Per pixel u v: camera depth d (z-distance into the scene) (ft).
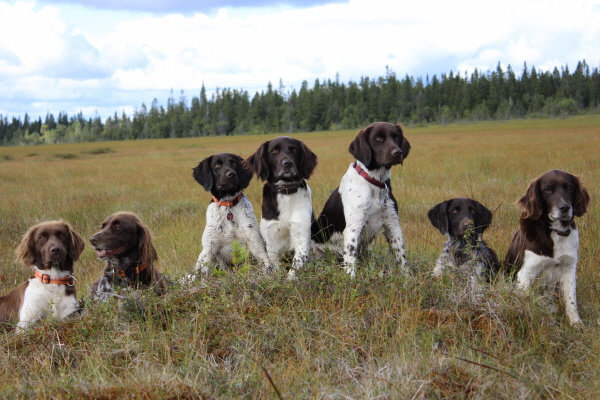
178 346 13.28
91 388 11.41
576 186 15.88
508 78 430.20
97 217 34.12
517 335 13.64
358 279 15.71
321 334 13.25
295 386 11.22
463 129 245.24
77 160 115.34
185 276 18.11
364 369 11.90
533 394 10.97
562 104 384.47
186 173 66.28
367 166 18.19
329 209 19.88
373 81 434.30
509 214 27.73
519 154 70.03
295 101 423.23
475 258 16.58
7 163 110.11
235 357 12.80
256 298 15.23
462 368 11.51
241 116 426.10
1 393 11.62
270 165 19.21
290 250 19.95
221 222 19.84
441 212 18.38
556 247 15.78
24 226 32.42
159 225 31.45
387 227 18.97
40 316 16.67
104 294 17.20
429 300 14.98
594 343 12.94
